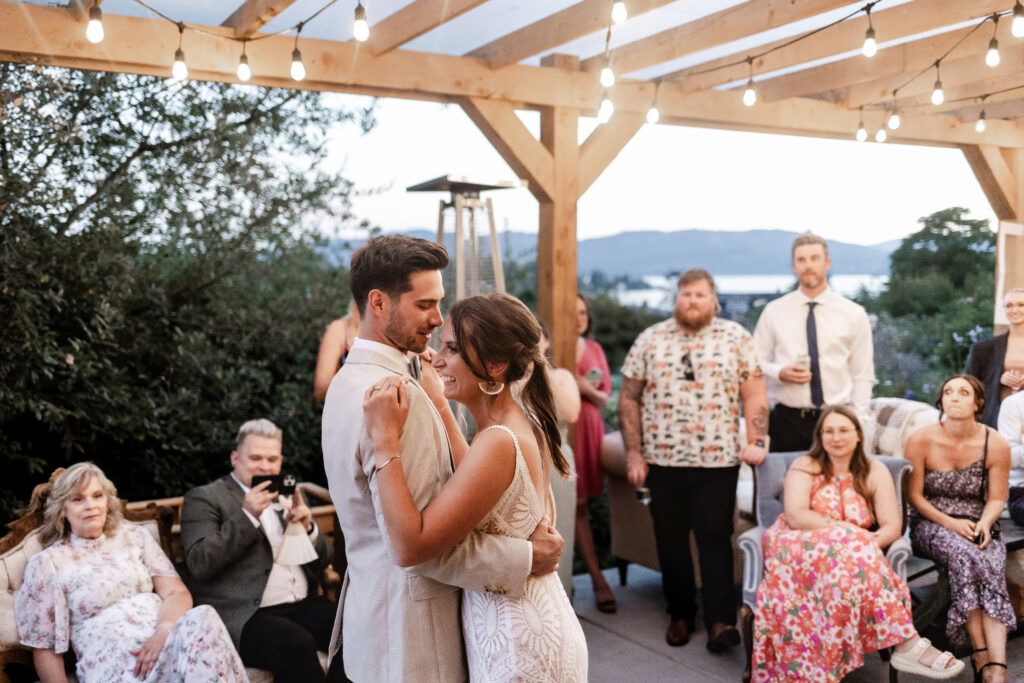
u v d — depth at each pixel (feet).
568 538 12.34
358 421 5.82
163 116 15.56
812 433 14.39
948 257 23.63
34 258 13.41
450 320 6.02
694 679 12.16
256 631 10.28
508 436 5.75
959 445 11.92
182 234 16.71
